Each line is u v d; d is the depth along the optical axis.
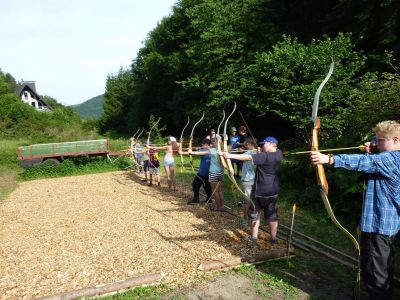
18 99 32.72
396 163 2.81
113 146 16.92
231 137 10.09
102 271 4.46
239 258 4.54
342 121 10.53
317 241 5.23
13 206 8.70
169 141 9.71
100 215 7.31
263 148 4.88
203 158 7.56
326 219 6.32
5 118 26.94
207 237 5.52
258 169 4.91
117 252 5.09
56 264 4.75
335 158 2.86
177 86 26.89
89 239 5.75
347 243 5.25
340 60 11.45
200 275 4.25
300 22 16.88
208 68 17.88
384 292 2.94
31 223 6.98
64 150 14.41
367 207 2.99
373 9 12.02
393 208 2.88
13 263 4.85
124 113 47.03
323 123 10.96
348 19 13.37
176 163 14.69
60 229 6.44
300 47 12.09
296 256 4.76
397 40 11.93
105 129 47.50
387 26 11.38
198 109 19.80
